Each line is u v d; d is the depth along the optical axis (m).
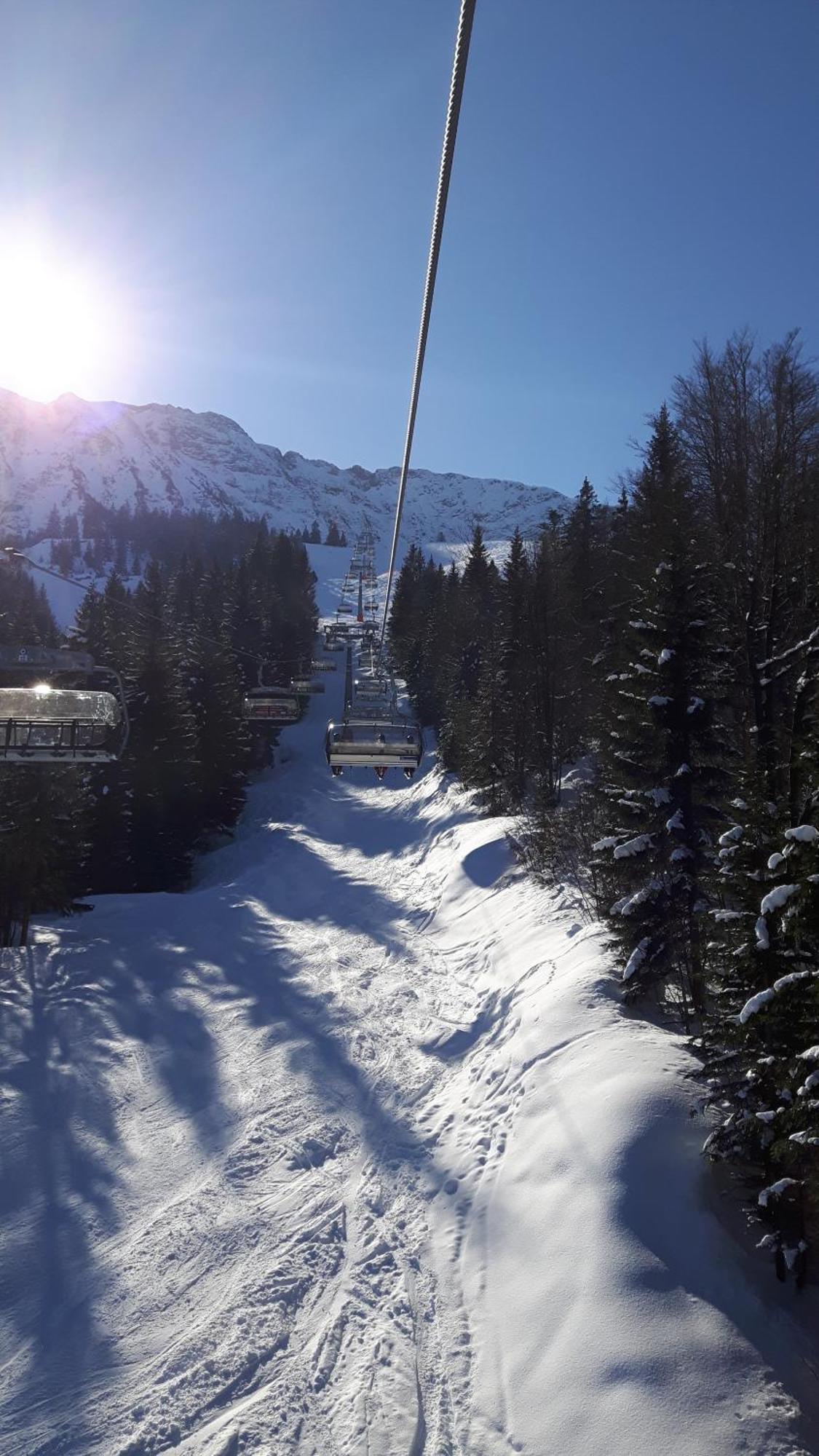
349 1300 11.58
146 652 45.75
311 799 62.78
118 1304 11.85
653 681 18.36
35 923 34.56
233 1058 20.48
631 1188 11.48
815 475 27.81
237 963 28.59
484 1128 15.36
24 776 30.84
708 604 19.56
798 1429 8.34
